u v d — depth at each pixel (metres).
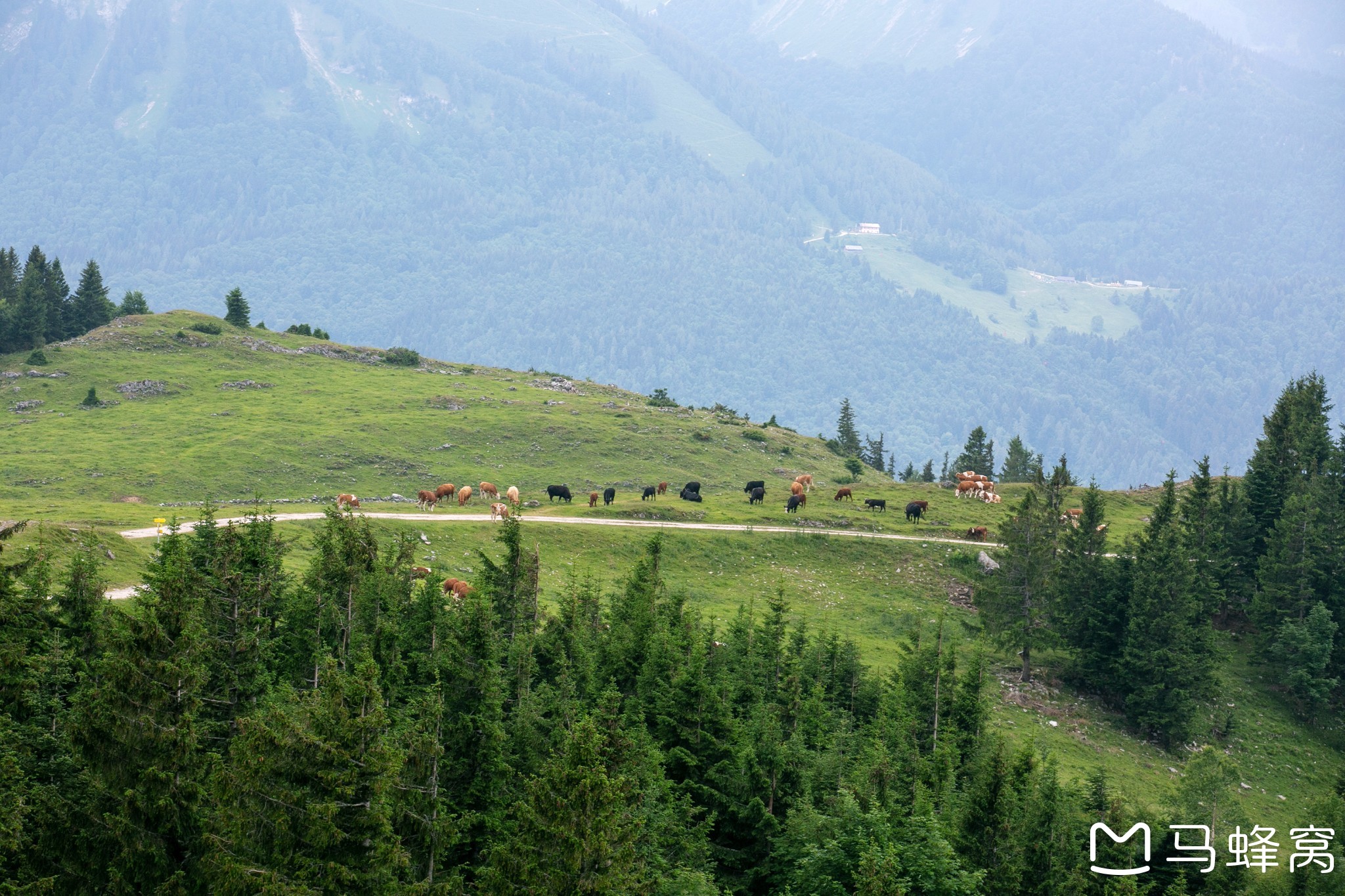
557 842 33.25
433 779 35.28
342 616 49.41
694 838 44.88
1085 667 80.31
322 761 31.33
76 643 42.47
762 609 80.44
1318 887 52.16
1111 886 45.09
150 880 33.00
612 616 62.28
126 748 33.69
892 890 38.19
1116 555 85.69
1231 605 95.19
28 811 33.03
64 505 83.69
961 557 93.44
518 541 57.88
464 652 44.50
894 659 75.44
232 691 40.00
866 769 48.69
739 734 50.81
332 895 30.41
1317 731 81.06
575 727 37.09
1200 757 57.72
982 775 47.84
